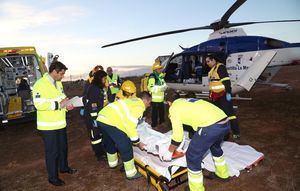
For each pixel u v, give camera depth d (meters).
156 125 6.82
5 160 5.63
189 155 3.20
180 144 3.54
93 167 4.79
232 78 8.34
